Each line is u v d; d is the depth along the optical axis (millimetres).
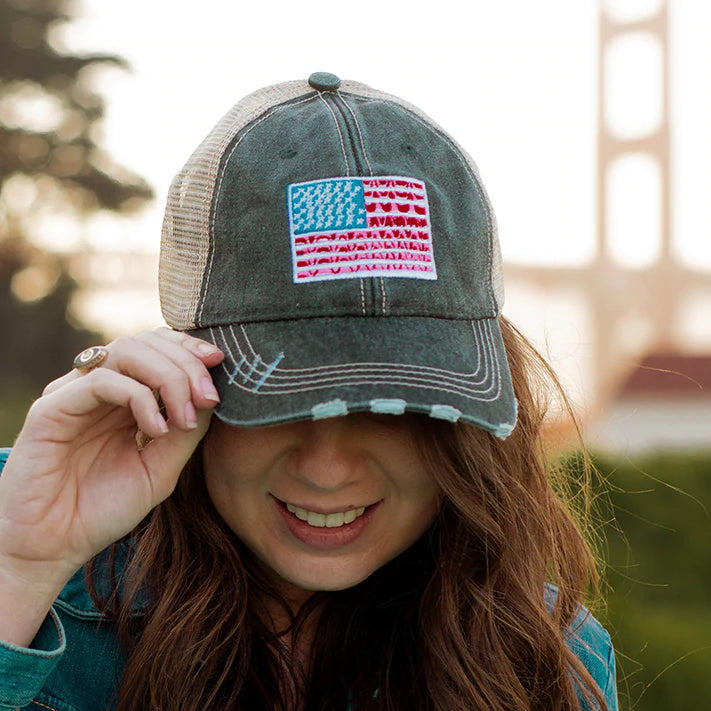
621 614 4523
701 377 12242
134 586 1660
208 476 1561
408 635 1745
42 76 17297
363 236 1416
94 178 17531
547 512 1869
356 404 1329
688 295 19422
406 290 1410
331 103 1576
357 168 1452
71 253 17141
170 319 1540
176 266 1544
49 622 1438
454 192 1549
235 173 1487
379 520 1572
